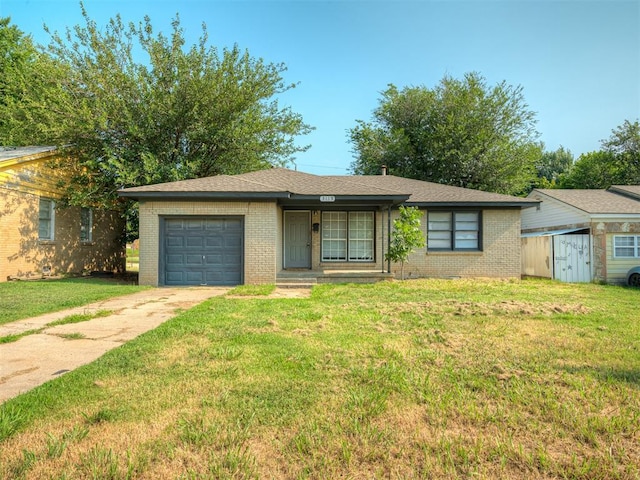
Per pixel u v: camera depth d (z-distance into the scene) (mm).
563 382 3709
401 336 5418
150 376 3836
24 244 13344
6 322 6359
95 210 17625
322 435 2709
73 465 2348
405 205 13922
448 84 29578
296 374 3902
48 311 7301
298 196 12234
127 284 12578
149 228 11945
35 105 14938
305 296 9570
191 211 11938
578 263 13953
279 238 13602
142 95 16594
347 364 4195
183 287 11484
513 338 5316
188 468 2330
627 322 6363
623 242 13867
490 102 28312
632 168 28875
